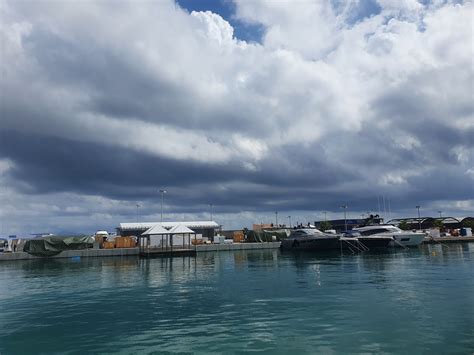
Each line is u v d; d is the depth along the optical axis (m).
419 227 110.50
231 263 42.56
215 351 11.74
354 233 58.53
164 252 54.50
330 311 16.31
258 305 18.19
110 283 28.03
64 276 33.41
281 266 37.19
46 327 15.31
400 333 12.89
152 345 12.57
